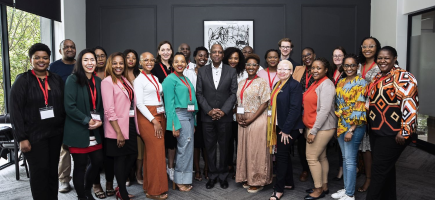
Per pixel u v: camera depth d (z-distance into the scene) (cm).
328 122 291
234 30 652
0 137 391
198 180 375
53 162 255
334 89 288
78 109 253
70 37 585
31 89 236
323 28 660
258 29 656
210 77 329
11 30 446
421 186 355
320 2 654
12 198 319
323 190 321
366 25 661
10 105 230
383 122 242
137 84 298
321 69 291
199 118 363
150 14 655
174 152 353
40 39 518
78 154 262
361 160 380
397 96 231
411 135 228
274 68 369
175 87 316
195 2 652
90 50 264
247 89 320
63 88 258
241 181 333
